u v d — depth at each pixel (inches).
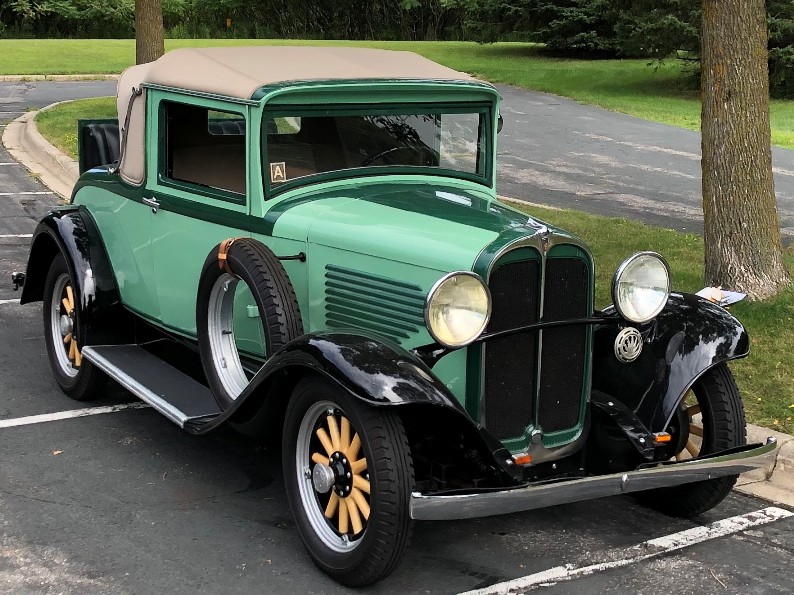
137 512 172.1
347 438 147.6
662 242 366.6
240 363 184.4
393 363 141.7
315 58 200.1
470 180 203.8
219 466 193.9
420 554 161.5
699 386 172.9
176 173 201.5
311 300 177.2
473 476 157.2
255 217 182.9
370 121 190.7
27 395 230.8
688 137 732.7
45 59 1124.5
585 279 162.6
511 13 1213.7
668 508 178.5
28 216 418.3
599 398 173.8
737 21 269.7
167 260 205.3
